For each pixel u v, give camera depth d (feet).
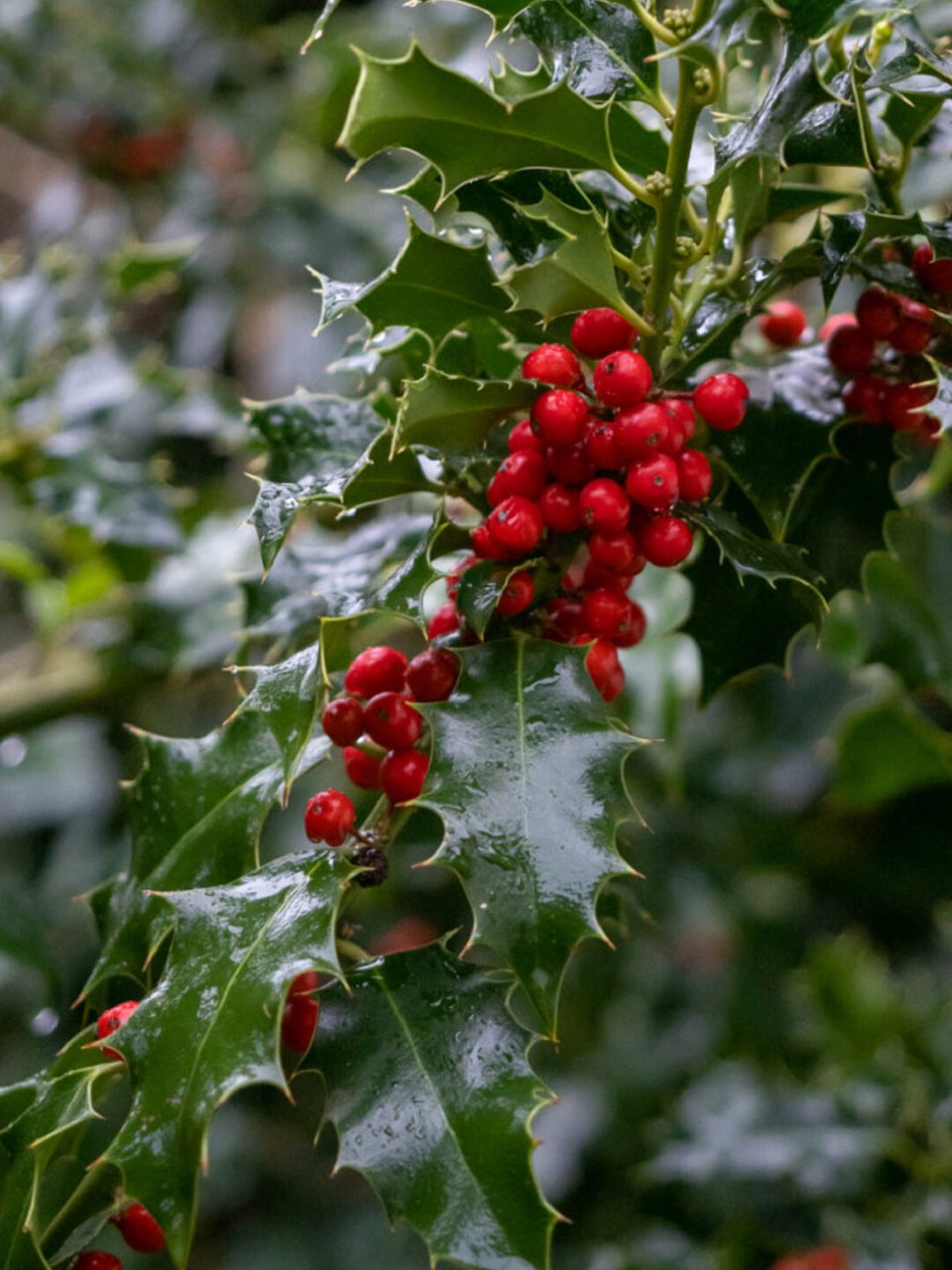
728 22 1.40
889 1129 2.31
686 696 2.08
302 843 2.90
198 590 2.37
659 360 1.51
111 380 2.39
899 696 2.19
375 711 1.47
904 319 1.57
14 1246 1.41
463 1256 1.35
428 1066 1.41
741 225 1.53
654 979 3.15
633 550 1.46
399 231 3.17
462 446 1.49
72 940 2.99
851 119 1.51
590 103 1.41
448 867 1.36
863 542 1.64
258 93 3.59
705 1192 2.31
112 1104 2.39
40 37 3.55
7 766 3.14
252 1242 3.32
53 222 3.65
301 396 1.70
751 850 2.93
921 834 2.88
